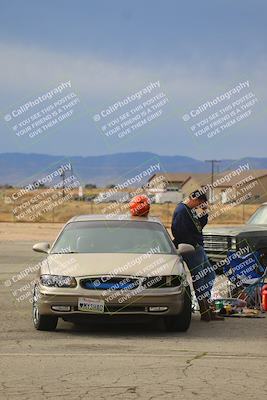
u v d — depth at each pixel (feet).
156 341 41.42
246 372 33.22
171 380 31.58
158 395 29.04
